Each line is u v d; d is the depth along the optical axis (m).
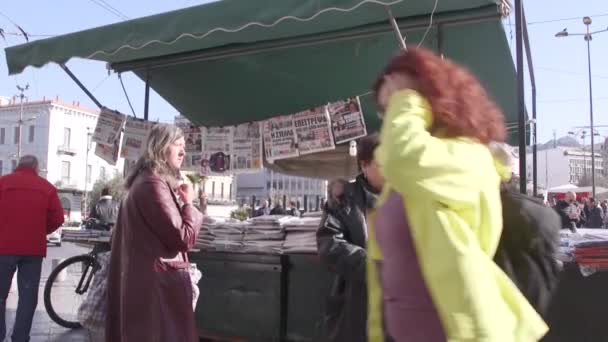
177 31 4.73
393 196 1.63
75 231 6.47
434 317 1.49
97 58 5.59
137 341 3.05
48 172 67.25
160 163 3.22
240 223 4.88
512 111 7.09
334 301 3.49
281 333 4.36
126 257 3.16
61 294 6.58
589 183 67.25
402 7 4.23
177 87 7.53
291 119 5.85
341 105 5.55
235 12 4.43
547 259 1.70
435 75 1.57
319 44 5.85
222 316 4.72
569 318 3.19
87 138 72.00
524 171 3.93
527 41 5.54
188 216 3.21
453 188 1.42
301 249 4.28
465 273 1.39
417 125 1.47
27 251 4.98
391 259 1.59
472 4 4.18
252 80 7.29
